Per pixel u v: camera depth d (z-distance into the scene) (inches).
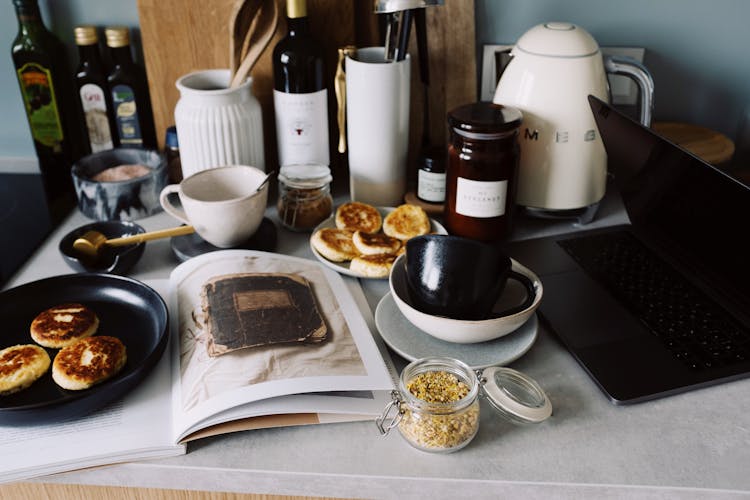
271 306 32.1
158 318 31.8
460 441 26.0
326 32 44.1
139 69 45.7
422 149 43.3
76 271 36.3
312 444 26.9
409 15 37.8
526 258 37.2
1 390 27.6
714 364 29.7
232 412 26.5
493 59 46.1
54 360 28.8
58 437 26.2
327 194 41.4
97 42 44.3
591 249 38.1
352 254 37.0
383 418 26.3
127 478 26.4
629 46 45.8
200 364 28.9
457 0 42.7
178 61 44.3
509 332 30.5
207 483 26.3
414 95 45.3
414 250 31.5
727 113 47.8
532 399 27.7
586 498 25.3
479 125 35.0
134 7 45.7
